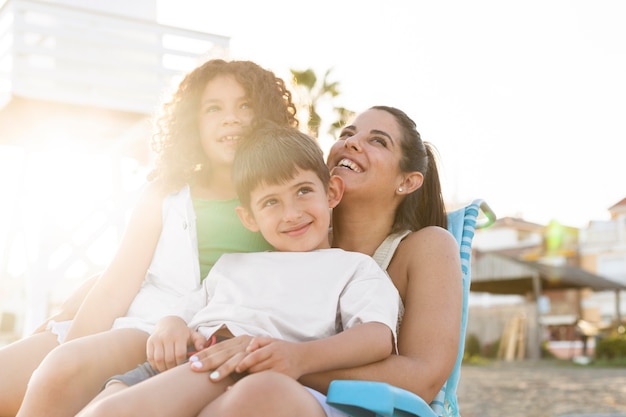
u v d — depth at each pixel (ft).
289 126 8.71
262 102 8.90
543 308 103.55
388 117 8.83
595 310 104.37
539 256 105.81
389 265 8.36
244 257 7.65
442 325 7.39
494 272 80.02
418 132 8.97
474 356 75.61
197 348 6.61
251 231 8.33
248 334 6.84
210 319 7.13
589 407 37.01
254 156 7.57
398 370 6.82
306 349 6.26
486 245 113.19
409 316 7.61
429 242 8.17
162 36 29.32
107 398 5.63
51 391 6.35
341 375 6.73
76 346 6.61
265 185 7.48
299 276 7.25
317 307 7.05
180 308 7.52
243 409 5.50
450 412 8.10
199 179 8.80
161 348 6.57
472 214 9.50
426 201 9.30
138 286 8.23
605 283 81.76
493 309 82.23
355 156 8.60
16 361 8.14
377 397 5.66
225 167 8.70
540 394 43.32
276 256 7.50
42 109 27.48
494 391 44.88
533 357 79.20
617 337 76.02
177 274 8.18
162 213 8.42
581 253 106.93
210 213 8.50
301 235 7.48
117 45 28.58
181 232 8.27
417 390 6.89
